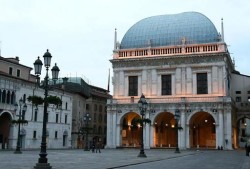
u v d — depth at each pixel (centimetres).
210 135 9062
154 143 8581
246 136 13038
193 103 8262
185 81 8694
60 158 4216
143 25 9825
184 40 8856
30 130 8144
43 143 2681
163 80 8931
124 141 9238
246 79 9925
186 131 8269
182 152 6581
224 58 8431
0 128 7669
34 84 8300
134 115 9319
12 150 6800
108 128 9031
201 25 9181
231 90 9975
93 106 12400
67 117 9700
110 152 6494
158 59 8944
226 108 8038
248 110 9638
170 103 8456
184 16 9594
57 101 2923
